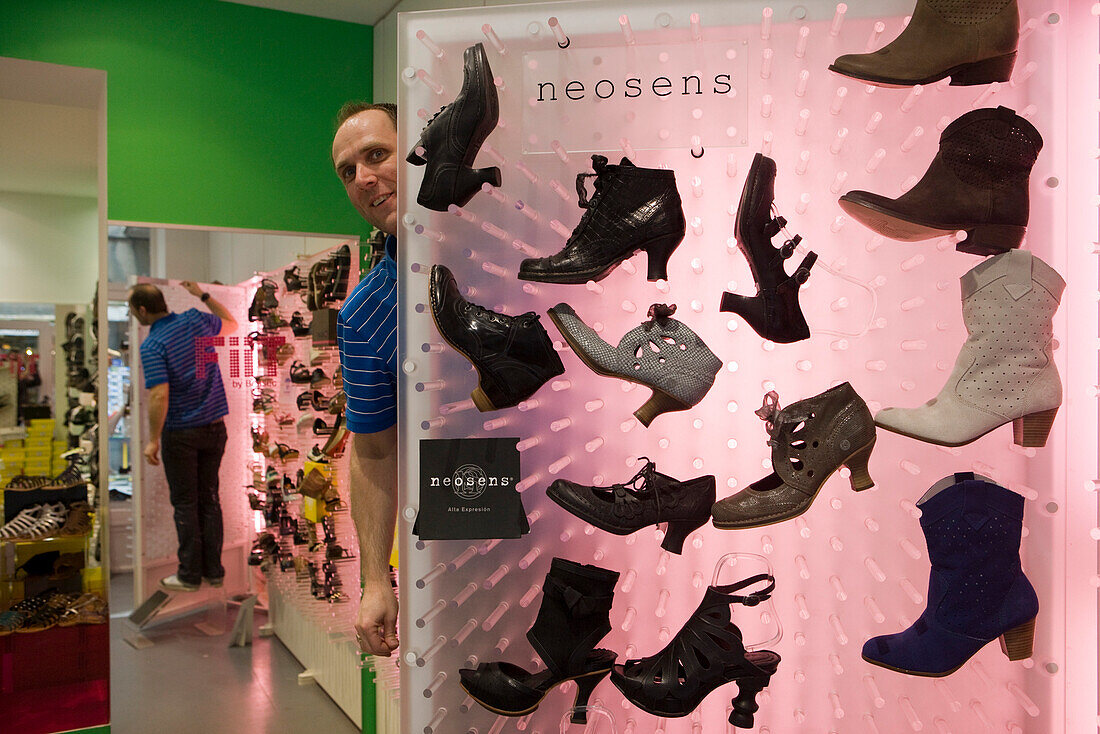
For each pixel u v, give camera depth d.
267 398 3.75
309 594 3.66
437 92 1.61
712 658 1.46
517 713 1.51
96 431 3.81
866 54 1.48
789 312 1.46
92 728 3.37
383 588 1.75
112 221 3.59
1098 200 1.43
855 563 1.57
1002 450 1.54
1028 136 1.43
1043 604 1.49
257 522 3.73
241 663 3.73
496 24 1.60
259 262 3.84
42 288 3.83
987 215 1.43
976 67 1.46
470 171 1.50
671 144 1.55
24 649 3.53
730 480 1.60
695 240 1.59
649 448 1.62
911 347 1.50
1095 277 1.50
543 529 1.63
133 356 3.61
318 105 4.01
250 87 3.86
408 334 1.61
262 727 3.39
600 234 1.46
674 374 1.46
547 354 1.49
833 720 1.58
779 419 1.46
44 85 3.71
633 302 1.60
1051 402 1.42
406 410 1.60
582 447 1.63
